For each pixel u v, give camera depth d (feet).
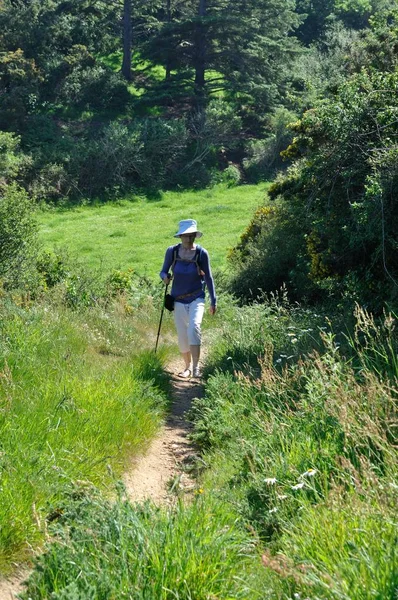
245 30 177.27
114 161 152.66
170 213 135.74
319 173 33.86
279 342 31.07
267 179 165.58
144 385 25.63
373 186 28.32
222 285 67.15
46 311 31.32
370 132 31.48
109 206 145.79
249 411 21.83
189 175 161.68
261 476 15.85
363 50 49.80
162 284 61.16
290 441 17.25
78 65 182.50
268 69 181.98
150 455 20.61
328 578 10.32
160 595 11.33
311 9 248.52
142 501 16.03
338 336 28.35
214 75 204.74
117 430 19.77
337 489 13.10
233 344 32.76
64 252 60.64
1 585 12.40
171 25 178.91
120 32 210.79
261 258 64.39
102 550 12.36
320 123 36.27
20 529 13.50
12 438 16.57
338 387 17.56
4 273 49.67
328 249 34.01
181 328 32.48
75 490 14.89
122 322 39.65
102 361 27.68
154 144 158.81
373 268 31.01
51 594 11.09
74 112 174.91
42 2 187.32
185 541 12.21
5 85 167.43
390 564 10.69
